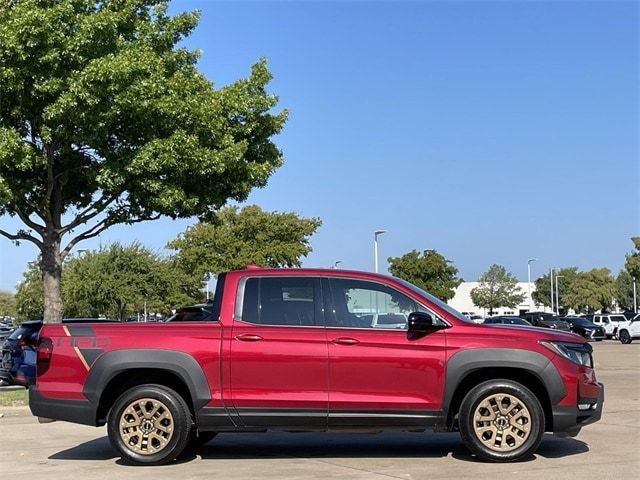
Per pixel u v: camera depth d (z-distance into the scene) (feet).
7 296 388.37
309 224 139.85
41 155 45.93
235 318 26.07
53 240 48.60
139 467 25.72
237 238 137.39
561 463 25.25
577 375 25.39
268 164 51.83
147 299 128.98
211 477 23.80
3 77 41.81
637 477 22.98
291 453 28.12
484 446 25.31
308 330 25.64
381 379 25.23
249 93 53.11
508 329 25.94
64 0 43.09
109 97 42.73
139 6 49.24
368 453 27.84
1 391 55.21
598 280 309.63
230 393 25.40
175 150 44.86
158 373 26.37
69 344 26.02
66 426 37.11
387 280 26.53
